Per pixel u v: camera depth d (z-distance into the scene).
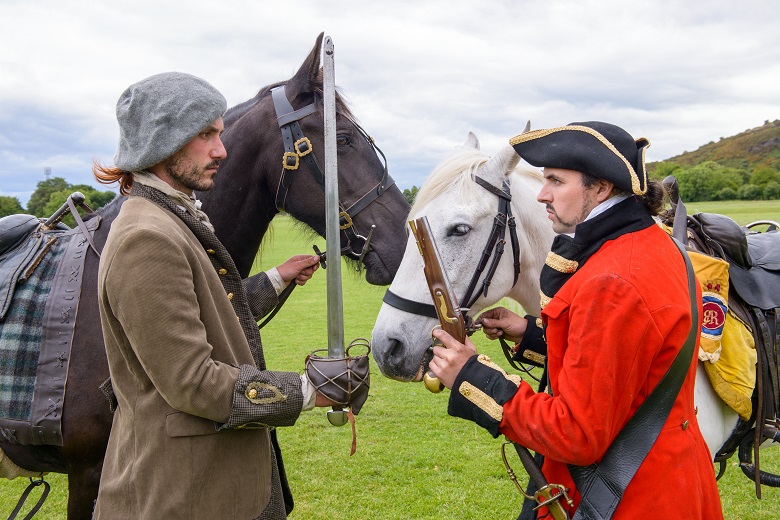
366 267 2.54
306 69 2.43
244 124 2.45
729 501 3.60
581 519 1.37
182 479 1.38
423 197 2.16
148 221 1.39
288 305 11.05
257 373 1.43
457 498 3.62
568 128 1.43
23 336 1.98
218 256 1.56
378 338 2.16
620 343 1.26
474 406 1.43
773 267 2.44
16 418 1.94
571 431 1.27
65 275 2.04
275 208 2.58
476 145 2.44
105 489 1.47
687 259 1.50
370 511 3.48
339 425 1.54
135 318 1.30
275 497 1.65
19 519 3.53
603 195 1.42
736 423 2.34
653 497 1.34
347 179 2.46
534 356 2.01
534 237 2.24
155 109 1.44
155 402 1.41
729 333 2.15
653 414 1.35
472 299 2.12
